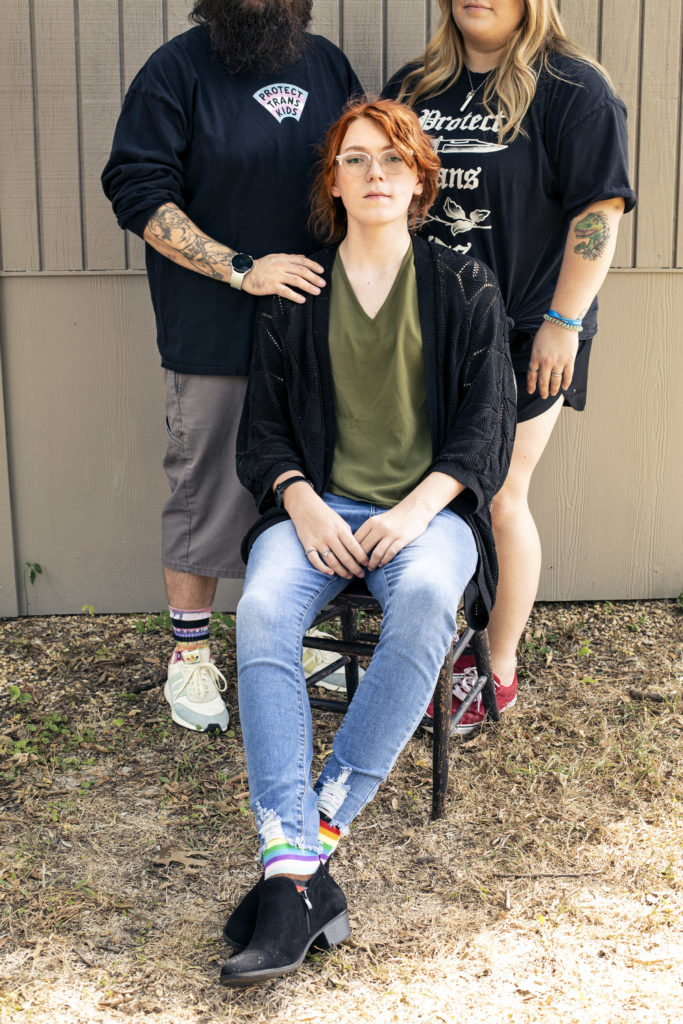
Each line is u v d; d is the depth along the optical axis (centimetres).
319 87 268
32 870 226
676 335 346
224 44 252
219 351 267
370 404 242
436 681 219
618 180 247
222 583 355
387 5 321
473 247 262
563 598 365
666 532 361
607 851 232
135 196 253
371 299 238
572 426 351
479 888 221
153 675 317
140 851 234
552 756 270
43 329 336
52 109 321
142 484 348
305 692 211
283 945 185
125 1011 187
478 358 236
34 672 317
